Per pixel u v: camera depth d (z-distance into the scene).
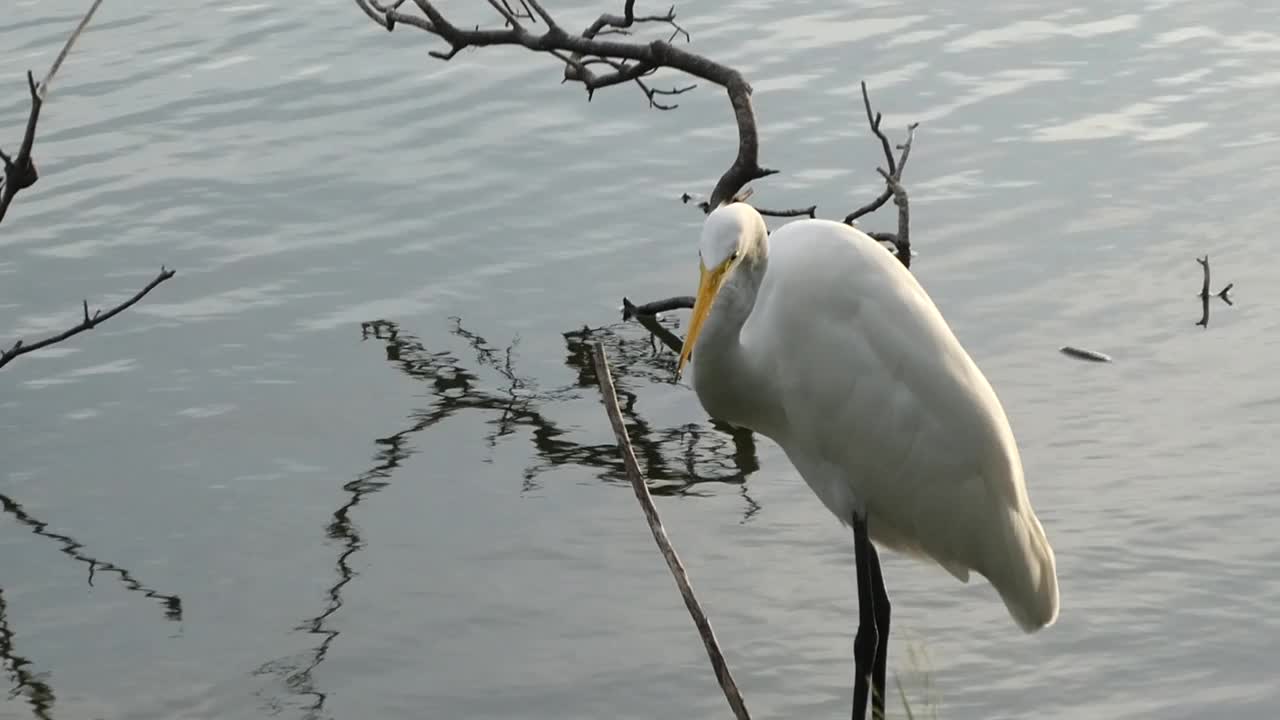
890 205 15.48
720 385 9.01
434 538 11.08
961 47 18.75
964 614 9.92
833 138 16.84
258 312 14.42
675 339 13.81
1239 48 18.31
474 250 15.30
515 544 10.95
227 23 20.64
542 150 17.06
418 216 15.92
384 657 9.80
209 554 11.04
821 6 20.17
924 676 9.14
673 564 5.72
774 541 10.84
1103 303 13.66
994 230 14.95
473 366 13.46
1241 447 11.41
